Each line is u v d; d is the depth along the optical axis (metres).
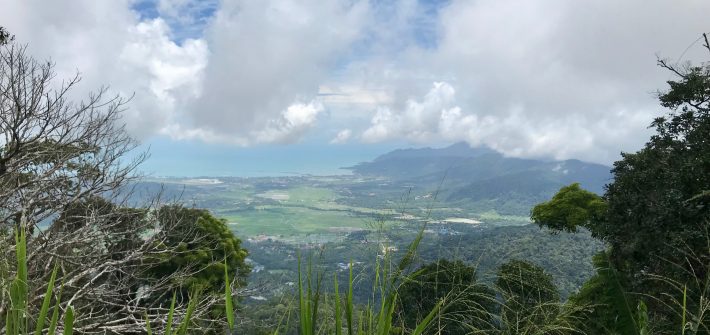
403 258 1.14
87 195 9.61
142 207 9.91
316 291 1.07
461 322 1.14
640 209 12.92
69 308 0.75
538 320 1.21
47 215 8.80
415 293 1.13
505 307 1.20
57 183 9.35
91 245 9.05
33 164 9.71
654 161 14.05
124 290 9.10
